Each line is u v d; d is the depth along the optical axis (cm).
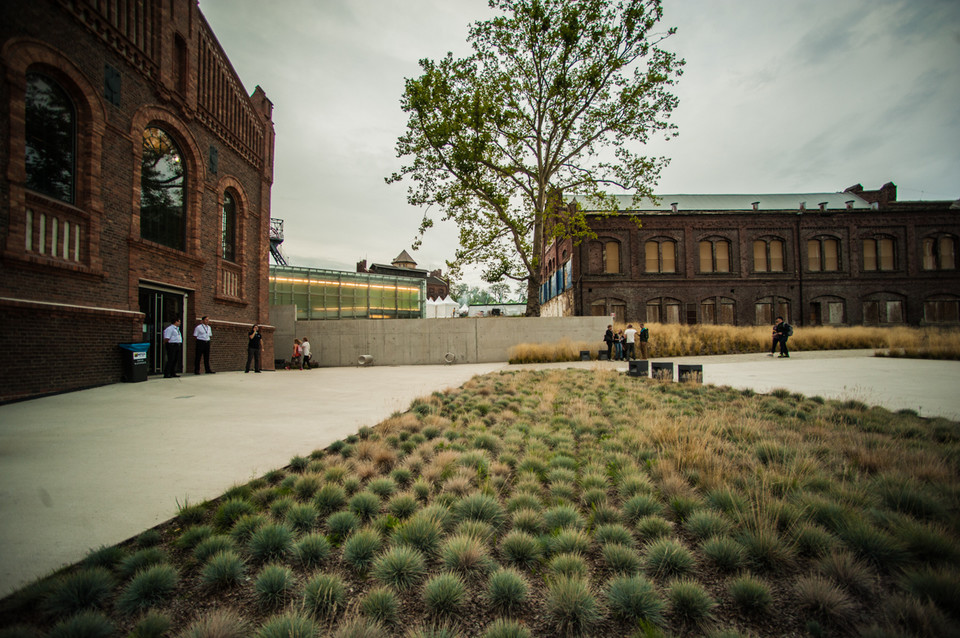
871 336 2212
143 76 1039
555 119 2145
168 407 695
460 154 1928
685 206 3572
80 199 880
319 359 2089
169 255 1152
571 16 1900
